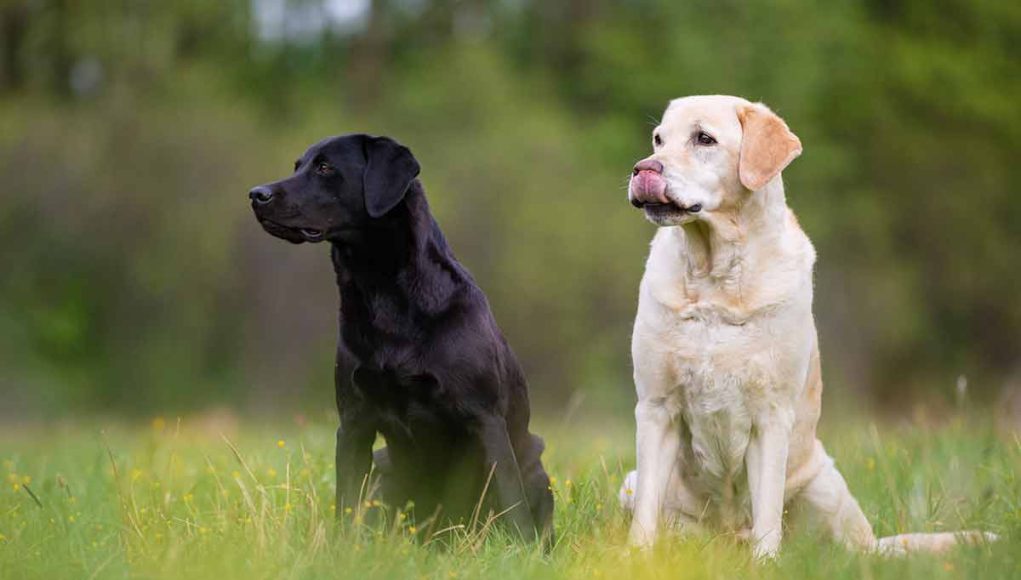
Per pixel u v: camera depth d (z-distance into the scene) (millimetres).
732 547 5297
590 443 8992
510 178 24469
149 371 23391
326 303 23531
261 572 4613
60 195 24031
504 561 4918
